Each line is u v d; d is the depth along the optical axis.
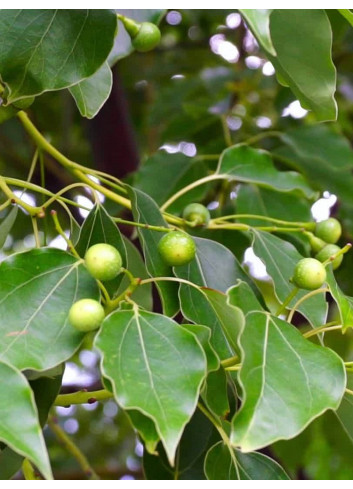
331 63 0.53
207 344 0.52
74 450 0.71
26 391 0.48
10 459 0.56
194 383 0.49
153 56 0.97
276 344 0.51
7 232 0.59
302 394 0.49
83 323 0.50
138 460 1.11
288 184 0.67
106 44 0.53
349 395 0.55
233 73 0.83
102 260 0.51
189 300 0.55
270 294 0.88
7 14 0.53
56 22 0.53
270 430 0.48
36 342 0.50
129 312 0.50
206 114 0.77
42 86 0.53
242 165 0.66
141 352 0.50
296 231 0.62
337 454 0.72
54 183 0.75
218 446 0.54
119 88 0.79
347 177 0.72
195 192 0.69
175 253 0.54
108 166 0.77
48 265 0.52
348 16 0.53
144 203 0.57
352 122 0.91
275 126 0.80
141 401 0.48
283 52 0.53
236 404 0.55
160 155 0.70
